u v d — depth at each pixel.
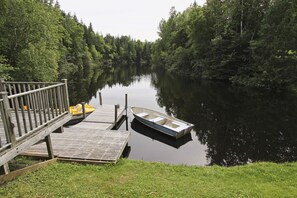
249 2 25.58
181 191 4.18
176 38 42.06
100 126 10.38
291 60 19.25
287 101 16.28
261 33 21.62
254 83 22.28
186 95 20.64
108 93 22.81
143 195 3.97
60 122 5.61
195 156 8.21
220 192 4.20
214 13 30.48
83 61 48.16
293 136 9.84
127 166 5.53
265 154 8.22
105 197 3.85
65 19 39.81
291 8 19.69
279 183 4.69
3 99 3.62
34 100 4.56
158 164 5.77
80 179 4.56
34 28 16.12
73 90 23.88
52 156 5.58
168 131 9.93
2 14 15.44
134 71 51.69
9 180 4.07
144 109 13.23
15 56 15.79
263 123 11.64
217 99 18.14
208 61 29.16
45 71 16.23
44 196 3.74
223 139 9.84
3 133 4.66
